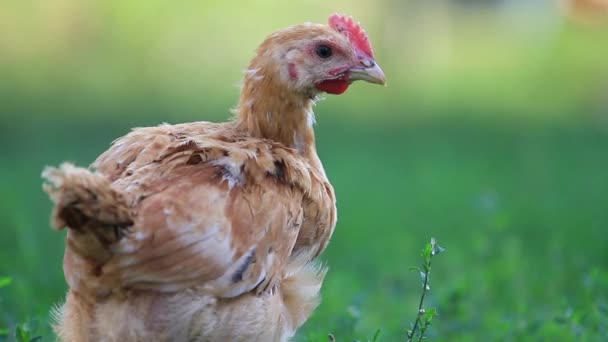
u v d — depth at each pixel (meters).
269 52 8.03
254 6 31.67
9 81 26.61
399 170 20.97
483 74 34.25
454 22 38.97
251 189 7.06
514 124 27.67
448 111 29.16
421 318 8.77
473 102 30.52
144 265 6.51
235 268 6.76
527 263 13.01
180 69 29.08
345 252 14.56
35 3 28.80
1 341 8.52
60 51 28.66
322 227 7.77
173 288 6.61
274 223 7.06
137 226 6.45
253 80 8.07
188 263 6.59
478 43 37.66
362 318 10.21
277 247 7.09
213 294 6.69
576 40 37.16
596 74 33.91
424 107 29.48
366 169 20.91
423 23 35.16
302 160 7.77
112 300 6.71
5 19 28.53
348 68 8.11
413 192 18.84
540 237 15.30
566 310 9.48
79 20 29.20
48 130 22.61
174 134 7.50
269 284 7.04
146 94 26.95
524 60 35.97
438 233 15.79
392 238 15.13
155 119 24.12
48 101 25.50
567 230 15.59
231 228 6.79
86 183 6.10
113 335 6.70
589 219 16.50
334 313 10.27
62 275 12.20
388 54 33.69
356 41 8.22
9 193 16.44
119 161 7.24
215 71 29.27
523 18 39.38
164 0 30.56
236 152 7.16
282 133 8.09
